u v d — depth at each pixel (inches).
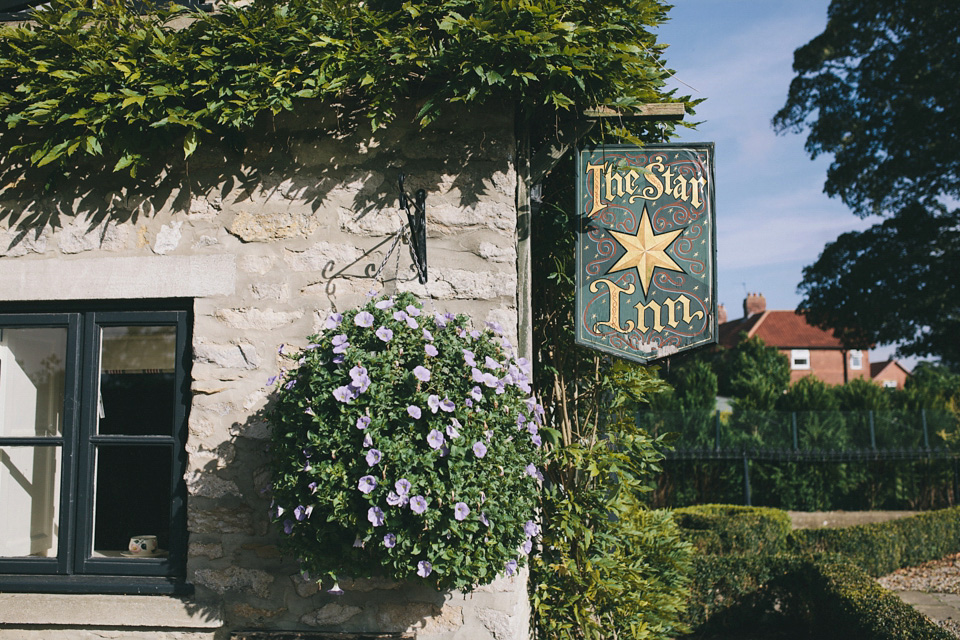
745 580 266.4
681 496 507.5
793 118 737.0
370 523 102.7
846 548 355.3
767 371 839.7
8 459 138.4
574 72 124.6
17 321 137.7
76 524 133.5
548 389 162.7
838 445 507.2
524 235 136.3
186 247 134.3
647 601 158.9
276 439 112.3
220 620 125.2
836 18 698.8
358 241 131.5
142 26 134.0
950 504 510.0
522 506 110.7
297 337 130.3
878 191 693.9
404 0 134.7
